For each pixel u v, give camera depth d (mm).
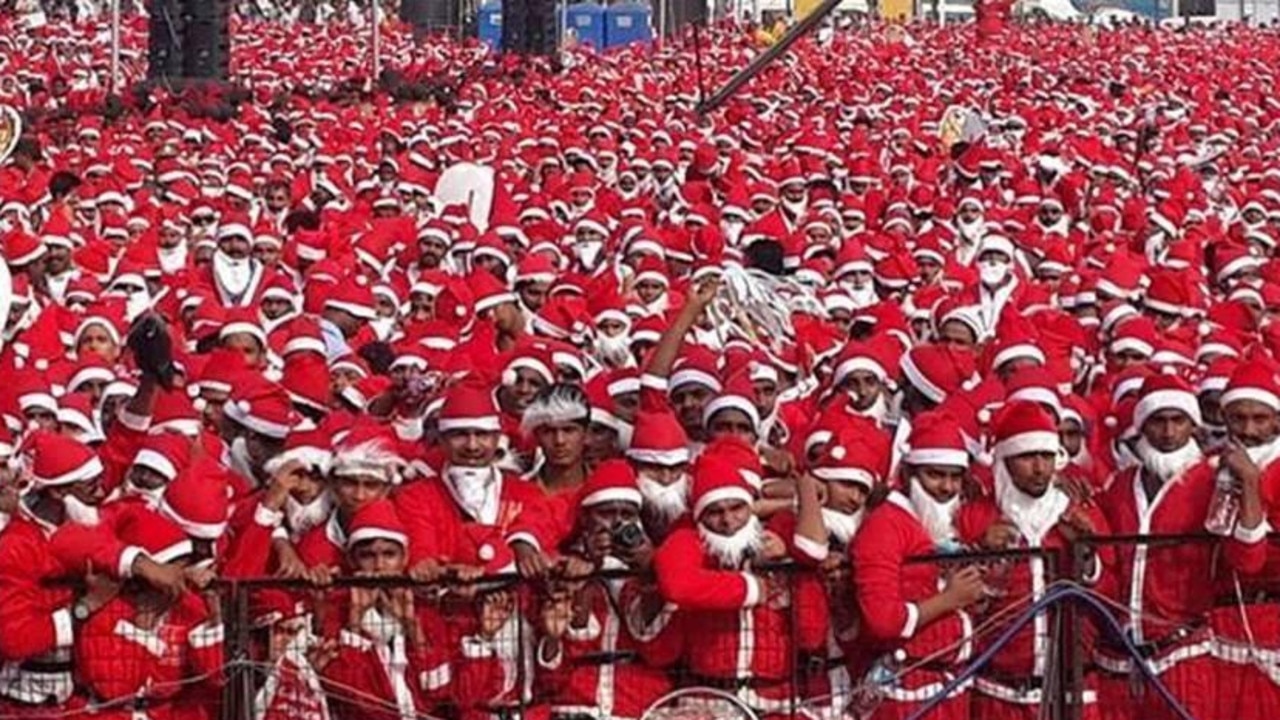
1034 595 10656
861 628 10516
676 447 10797
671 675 10477
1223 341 15250
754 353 13977
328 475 10938
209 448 11875
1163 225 24469
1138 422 11352
